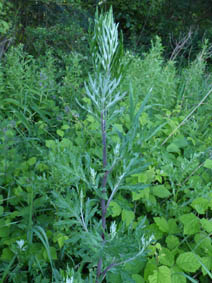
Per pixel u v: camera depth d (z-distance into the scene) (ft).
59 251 6.54
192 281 5.83
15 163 6.32
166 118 10.64
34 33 15.90
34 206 6.44
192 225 6.63
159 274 5.62
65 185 6.32
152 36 28.37
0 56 13.67
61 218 6.28
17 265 5.83
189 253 6.11
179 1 31.63
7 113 10.13
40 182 6.32
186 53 25.25
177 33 28.86
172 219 7.20
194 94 13.26
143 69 12.41
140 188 4.24
